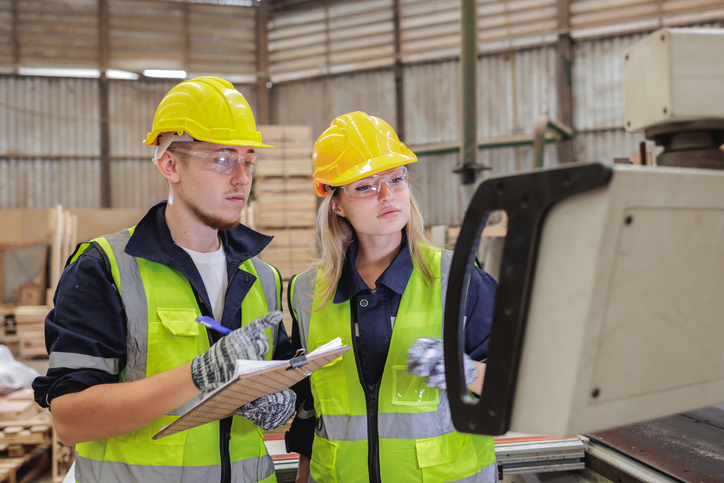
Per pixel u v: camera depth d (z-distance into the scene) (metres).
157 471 1.23
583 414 0.60
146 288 1.29
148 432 1.25
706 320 0.68
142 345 1.26
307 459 1.62
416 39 9.86
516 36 9.07
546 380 0.60
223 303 1.42
